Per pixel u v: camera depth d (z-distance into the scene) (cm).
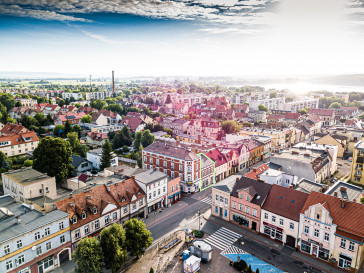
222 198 7181
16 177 6825
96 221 6003
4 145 11488
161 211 7662
